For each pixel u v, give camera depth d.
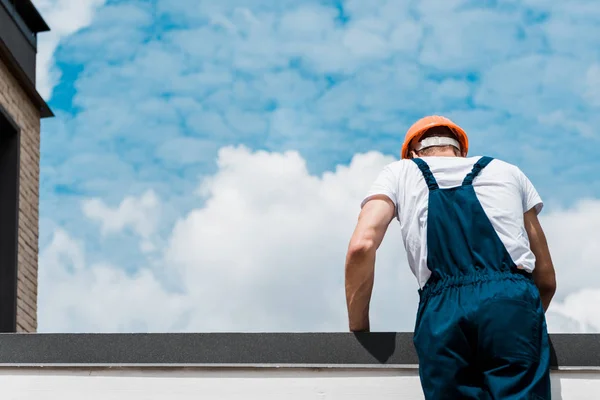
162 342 3.66
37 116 11.46
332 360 3.61
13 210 10.34
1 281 10.02
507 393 3.09
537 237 3.53
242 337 3.65
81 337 3.68
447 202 3.36
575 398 3.55
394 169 3.50
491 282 3.20
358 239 3.34
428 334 3.21
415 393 3.57
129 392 3.62
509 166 3.52
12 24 10.94
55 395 3.62
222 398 3.60
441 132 3.70
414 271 3.38
